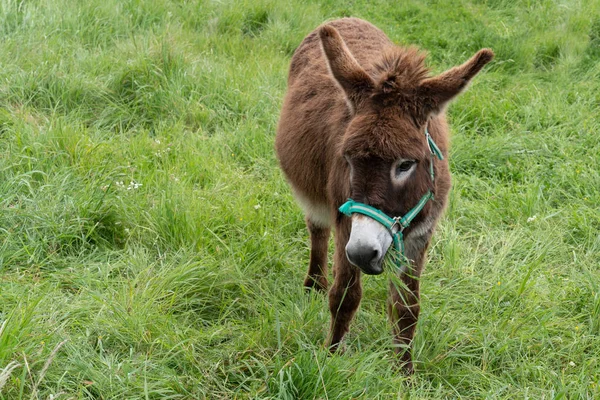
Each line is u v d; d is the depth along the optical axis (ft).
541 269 13.97
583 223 15.17
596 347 11.78
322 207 12.37
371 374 10.18
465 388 11.08
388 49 10.77
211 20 23.88
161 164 16.17
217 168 16.24
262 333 11.23
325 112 11.53
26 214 12.97
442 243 14.79
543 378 11.02
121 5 22.68
